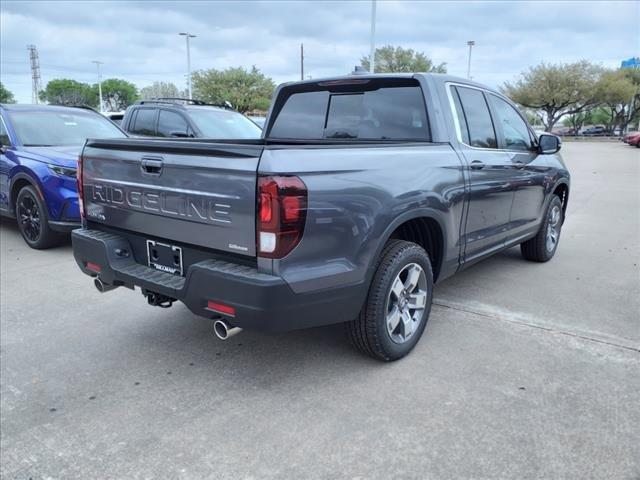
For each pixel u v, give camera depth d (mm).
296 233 2590
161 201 3006
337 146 2918
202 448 2562
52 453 2549
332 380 3188
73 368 3387
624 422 2721
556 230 6012
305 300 2705
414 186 3260
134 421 2797
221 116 9305
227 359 3488
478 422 2732
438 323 4055
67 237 6914
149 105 9438
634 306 4430
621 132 61062
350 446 2557
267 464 2441
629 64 65688
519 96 59875
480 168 4004
